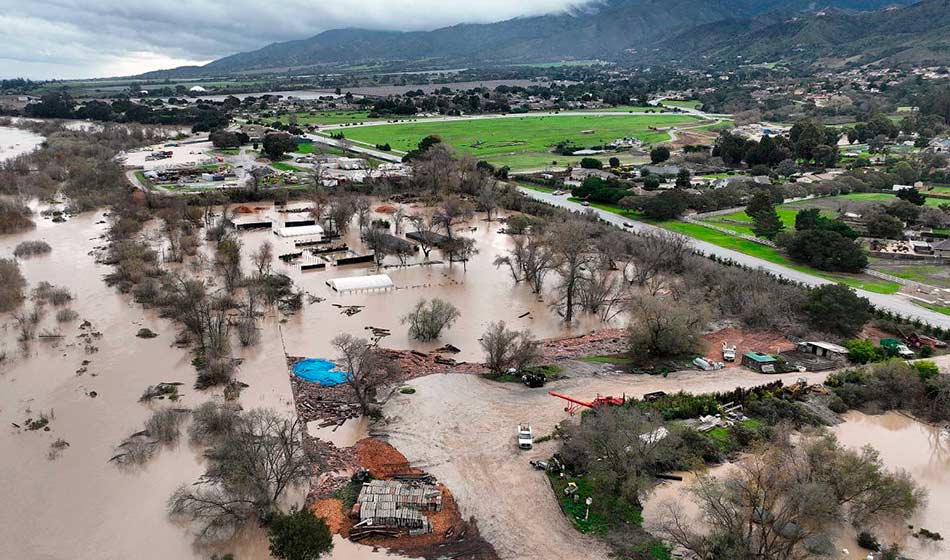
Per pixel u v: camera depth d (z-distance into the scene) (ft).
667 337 358.43
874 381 319.68
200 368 340.59
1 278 438.81
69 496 239.09
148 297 435.12
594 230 597.93
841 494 227.40
